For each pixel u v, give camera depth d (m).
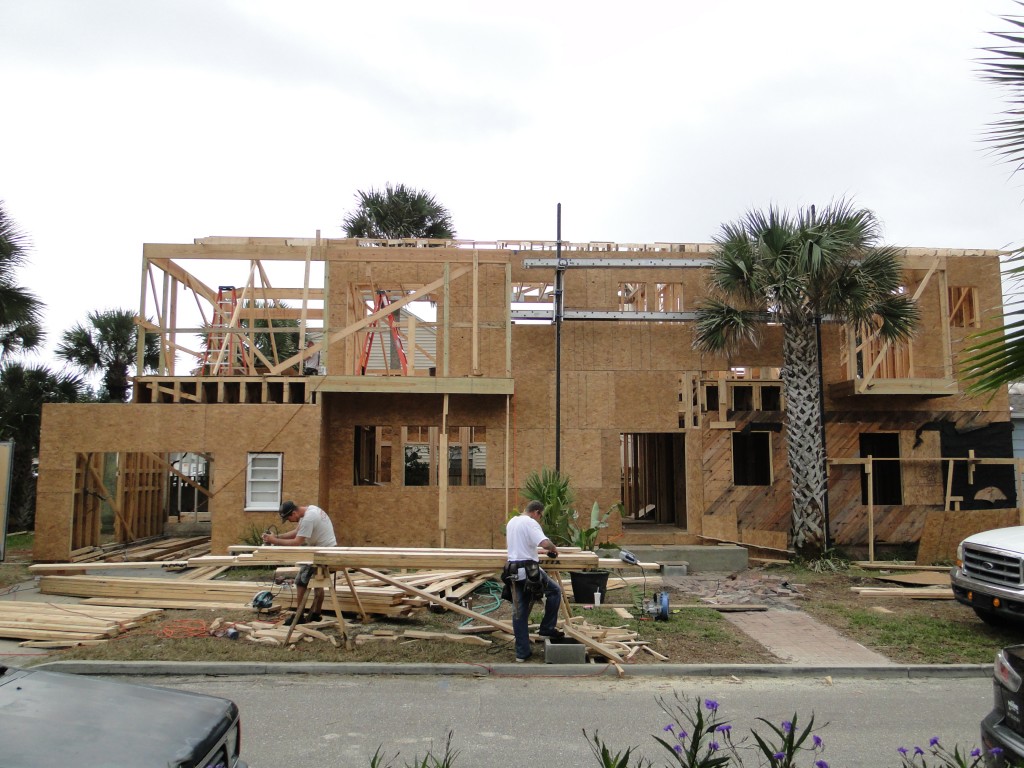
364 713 6.45
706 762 3.16
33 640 8.66
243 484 14.53
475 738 5.86
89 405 14.54
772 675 7.91
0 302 15.02
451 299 16.73
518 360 16.45
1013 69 3.03
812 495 14.44
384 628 9.16
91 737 3.27
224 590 10.70
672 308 17.25
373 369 23.30
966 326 17.31
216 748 3.54
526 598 7.96
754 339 15.57
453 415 16.11
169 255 15.26
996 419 16.97
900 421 16.78
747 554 14.79
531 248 16.92
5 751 3.05
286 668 7.71
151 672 7.66
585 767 5.28
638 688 7.36
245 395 14.84
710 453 16.31
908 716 6.57
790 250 13.98
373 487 15.81
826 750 5.70
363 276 16.62
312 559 8.36
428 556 8.20
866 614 10.30
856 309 13.98
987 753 4.17
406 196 25.73
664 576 13.59
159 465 18.50
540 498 13.05
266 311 18.92
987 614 9.75
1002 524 14.65
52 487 14.30
